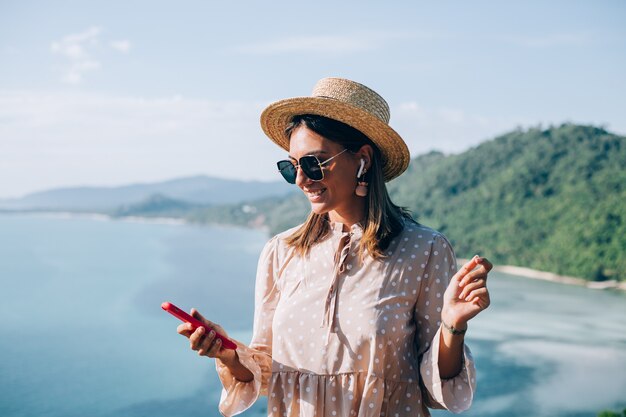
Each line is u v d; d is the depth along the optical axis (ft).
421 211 398.01
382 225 6.64
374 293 6.48
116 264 377.71
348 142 6.66
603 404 142.10
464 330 5.88
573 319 220.23
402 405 6.41
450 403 6.07
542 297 257.34
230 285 302.86
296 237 7.14
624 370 165.68
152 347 199.21
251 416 135.23
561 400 144.97
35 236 601.21
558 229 334.65
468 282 5.75
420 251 6.59
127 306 255.91
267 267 7.31
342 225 6.93
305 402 6.49
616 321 217.56
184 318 6.44
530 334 199.72
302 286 6.85
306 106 6.64
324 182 6.65
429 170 466.29
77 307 255.50
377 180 6.77
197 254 437.99
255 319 7.35
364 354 6.35
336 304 6.54
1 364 178.29
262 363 7.02
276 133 7.27
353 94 6.75
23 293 283.18
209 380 167.94
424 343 6.53
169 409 146.72
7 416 138.21
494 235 347.15
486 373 163.53
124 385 162.50
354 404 6.31
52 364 179.32
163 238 584.40
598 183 362.33
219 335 6.55
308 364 6.53
